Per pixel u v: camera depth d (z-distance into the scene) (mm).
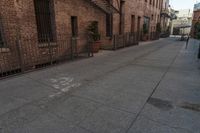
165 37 36906
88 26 11758
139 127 3031
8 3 6477
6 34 6562
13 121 3264
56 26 8984
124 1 15773
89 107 3818
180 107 3809
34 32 7594
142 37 23172
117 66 7930
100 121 3238
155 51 13289
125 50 13617
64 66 7914
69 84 5398
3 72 6496
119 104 3955
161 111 3617
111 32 14469
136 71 7000
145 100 4176
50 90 4887
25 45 7160
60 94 4586
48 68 7492
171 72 6863
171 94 4555
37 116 3443
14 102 4113
